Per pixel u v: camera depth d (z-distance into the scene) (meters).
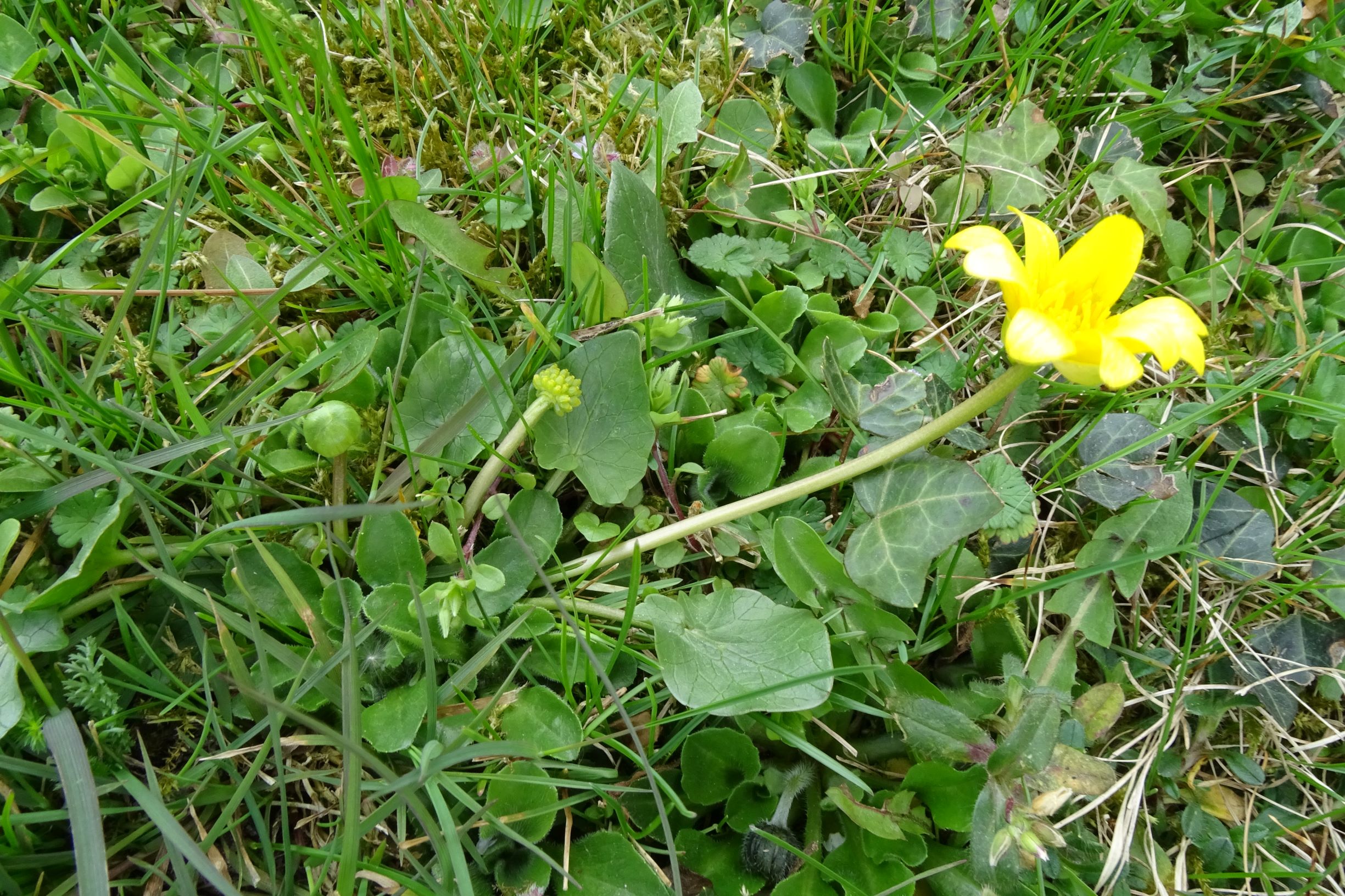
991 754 0.15
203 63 0.21
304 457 0.17
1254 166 0.24
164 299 0.18
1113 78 0.23
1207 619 0.19
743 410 0.19
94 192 0.20
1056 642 0.18
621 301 0.18
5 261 0.19
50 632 0.15
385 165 0.20
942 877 0.16
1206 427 0.20
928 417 0.18
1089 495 0.19
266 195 0.18
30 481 0.16
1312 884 0.17
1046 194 0.22
